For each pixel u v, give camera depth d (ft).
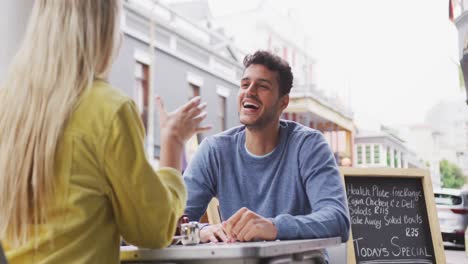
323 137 6.50
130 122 3.54
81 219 3.38
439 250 8.59
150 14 22.57
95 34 3.71
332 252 8.29
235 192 6.52
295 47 20.98
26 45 3.67
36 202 3.36
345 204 5.97
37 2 3.74
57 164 3.41
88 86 3.57
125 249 4.09
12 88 3.61
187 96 25.82
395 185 9.02
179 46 25.41
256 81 6.41
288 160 6.41
